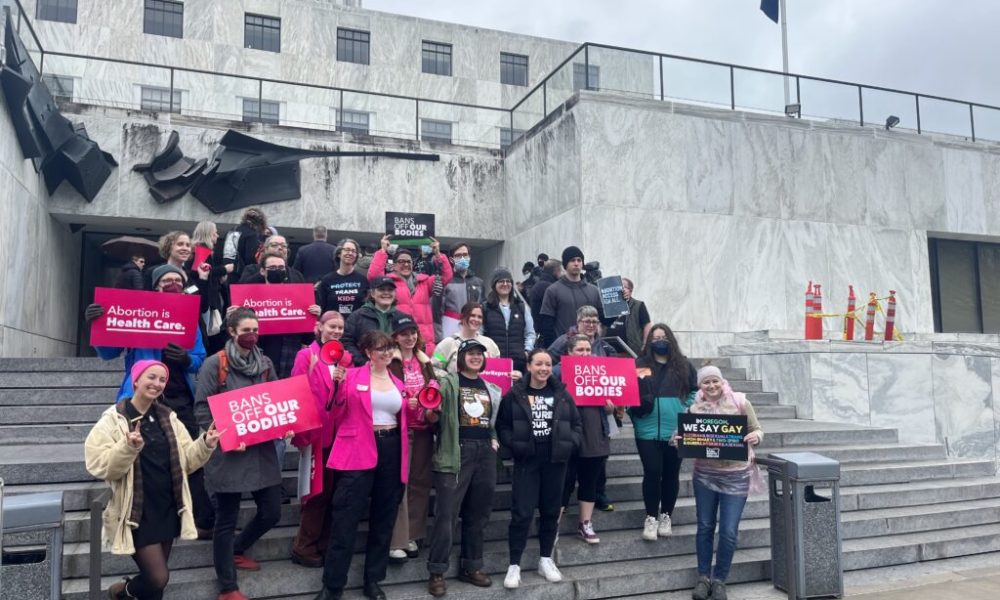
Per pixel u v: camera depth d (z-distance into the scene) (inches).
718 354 507.5
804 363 422.9
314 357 215.3
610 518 267.0
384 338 212.5
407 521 229.3
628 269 514.3
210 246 275.6
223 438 191.5
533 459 230.2
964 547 289.6
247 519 233.1
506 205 630.5
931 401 434.3
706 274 534.0
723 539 232.7
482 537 227.6
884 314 582.2
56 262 541.0
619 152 523.2
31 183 458.9
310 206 582.6
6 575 170.4
